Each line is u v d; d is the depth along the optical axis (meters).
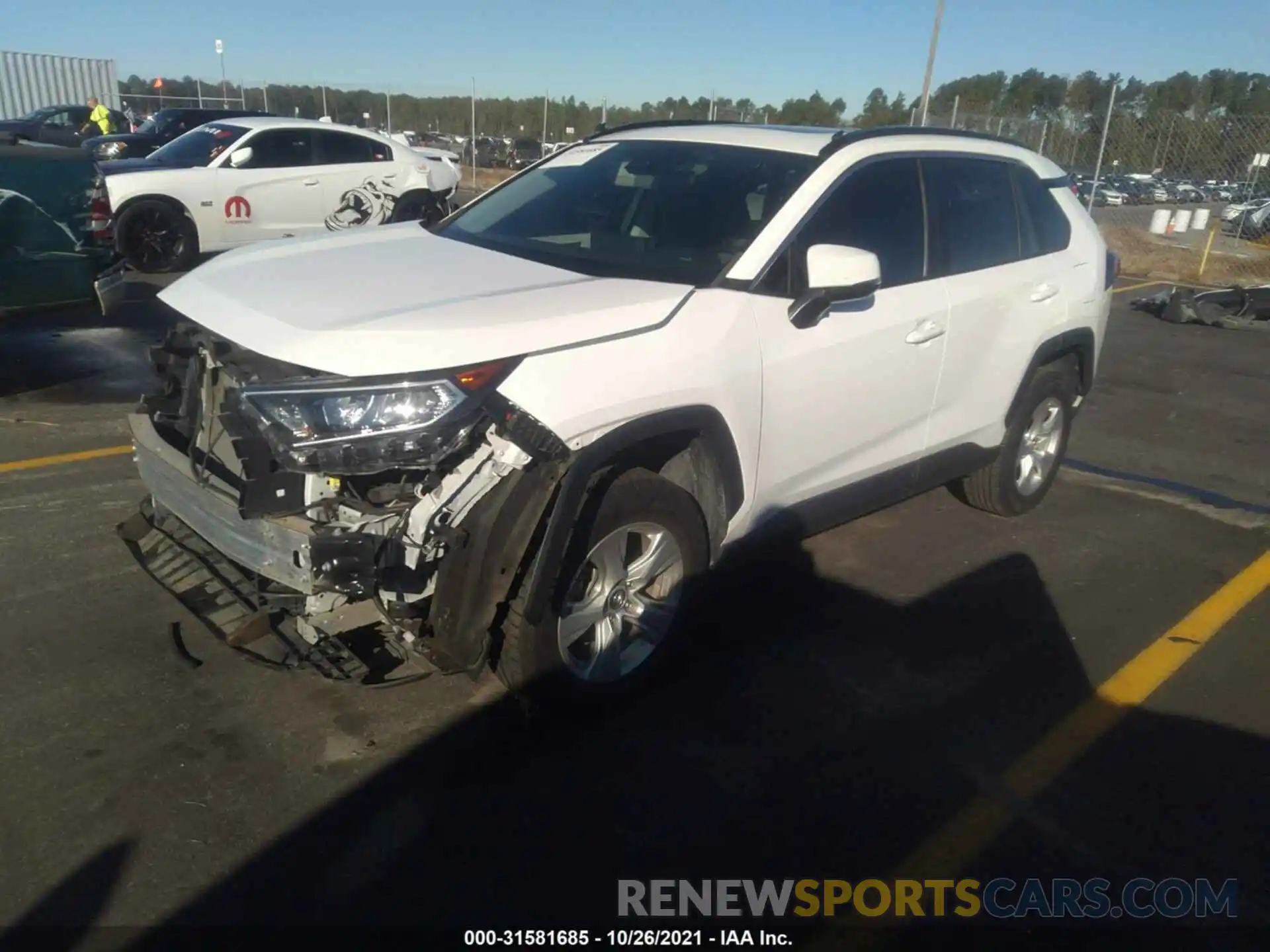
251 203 11.89
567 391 2.90
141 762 3.05
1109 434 7.07
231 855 2.72
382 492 2.84
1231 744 3.47
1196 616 4.39
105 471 5.33
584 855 2.81
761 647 3.94
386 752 3.17
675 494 3.29
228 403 2.91
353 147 12.72
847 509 4.17
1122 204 23.20
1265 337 10.70
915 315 4.08
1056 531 5.29
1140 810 3.12
